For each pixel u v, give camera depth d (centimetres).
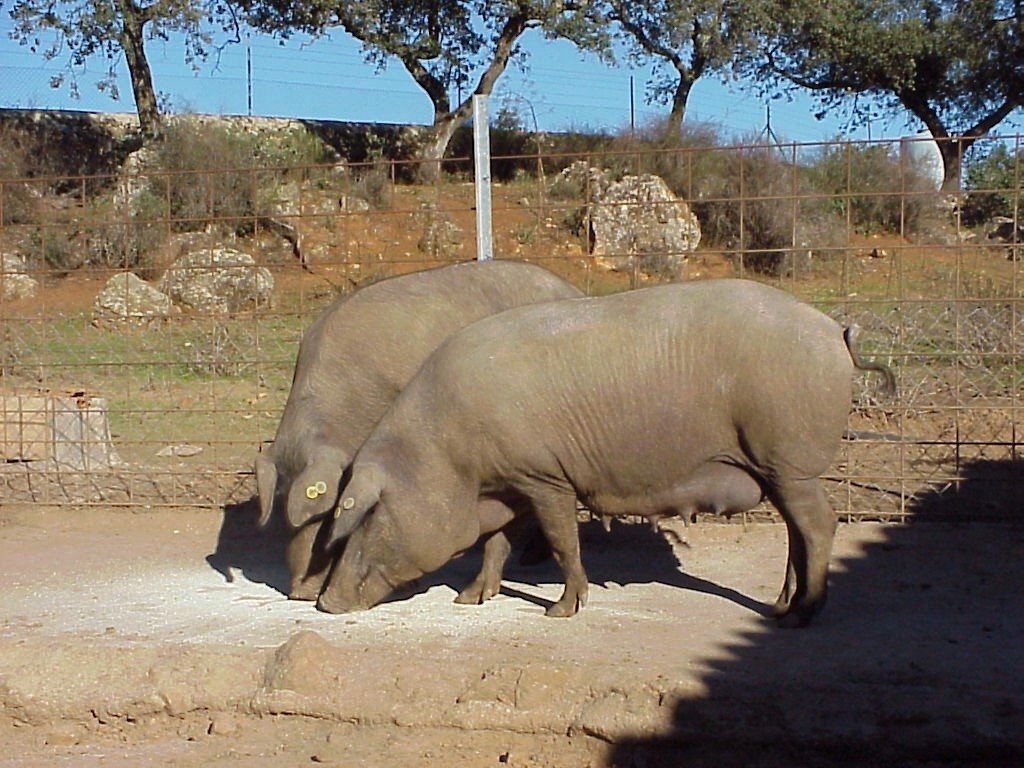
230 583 904
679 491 754
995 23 3441
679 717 627
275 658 693
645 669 671
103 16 3005
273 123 3181
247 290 1719
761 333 720
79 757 645
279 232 1889
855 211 2098
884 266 1827
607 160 2306
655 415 738
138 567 957
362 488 757
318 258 1823
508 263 909
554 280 911
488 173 1059
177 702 676
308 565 836
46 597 868
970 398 1375
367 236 1883
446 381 764
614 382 741
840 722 615
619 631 757
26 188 2102
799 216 1911
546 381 748
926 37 3438
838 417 721
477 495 782
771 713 624
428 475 771
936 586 855
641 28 3225
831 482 1134
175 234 1942
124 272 1259
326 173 2530
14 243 1914
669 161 2173
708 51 3269
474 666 682
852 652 707
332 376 838
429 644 733
